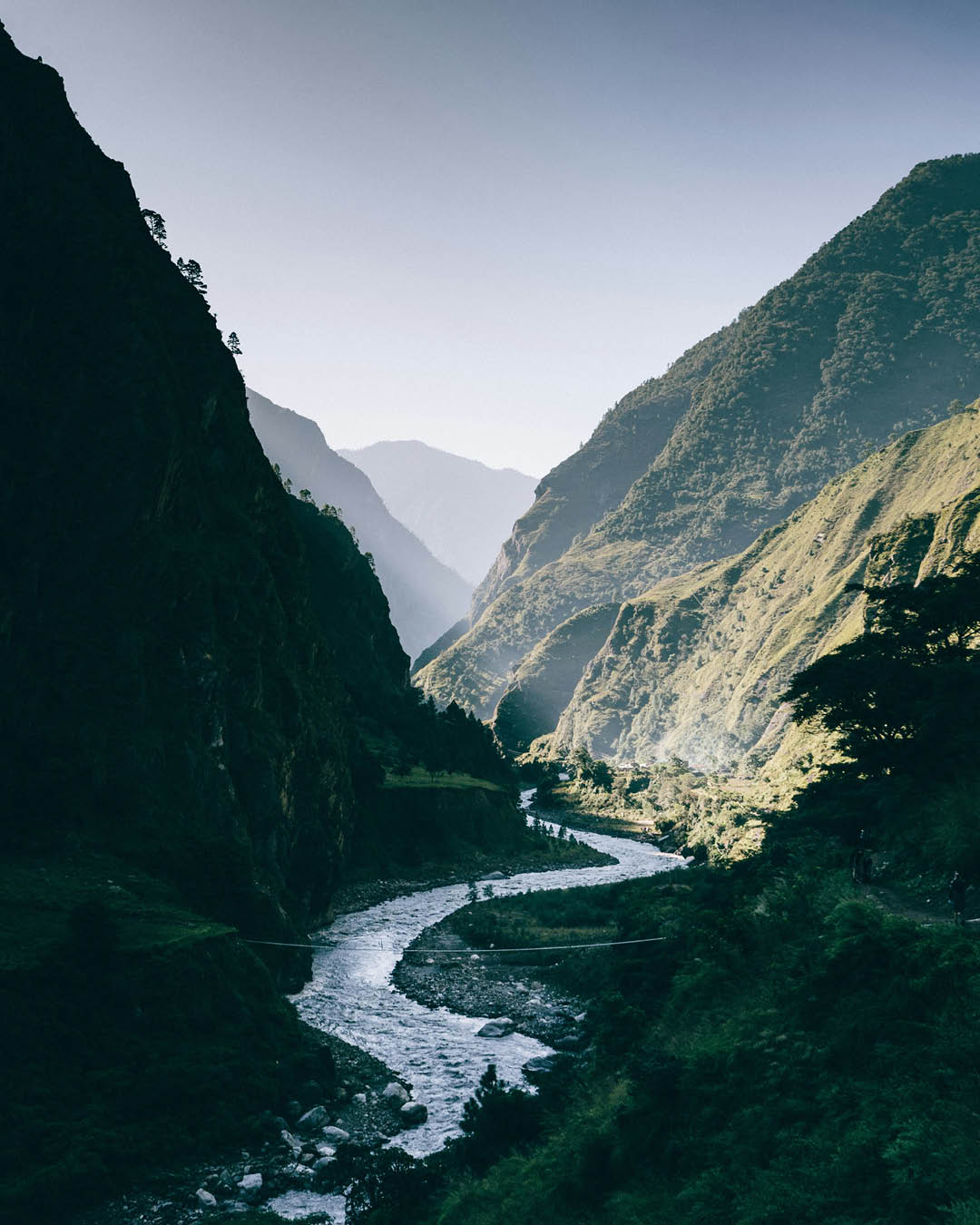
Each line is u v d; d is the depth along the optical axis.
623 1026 43.91
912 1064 22.83
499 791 182.88
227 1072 49.66
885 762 51.84
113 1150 42.44
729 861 107.94
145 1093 46.31
